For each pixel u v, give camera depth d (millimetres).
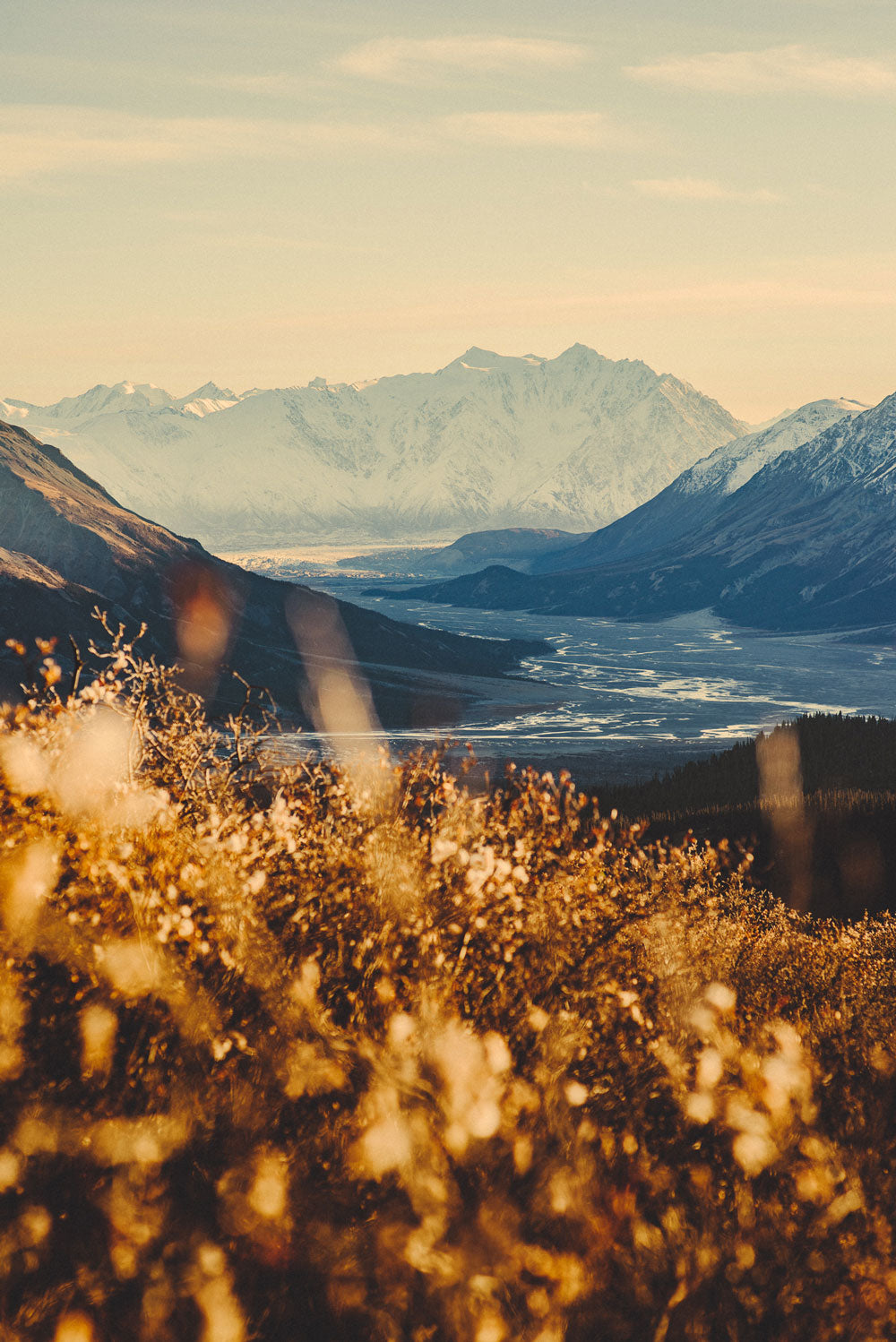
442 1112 3199
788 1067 4020
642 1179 3412
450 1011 4020
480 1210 2982
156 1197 2762
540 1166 3188
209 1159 2961
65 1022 3174
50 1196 2729
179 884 4160
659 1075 3896
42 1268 2559
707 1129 3791
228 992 3625
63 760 4242
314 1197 2924
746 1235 3234
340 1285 2730
